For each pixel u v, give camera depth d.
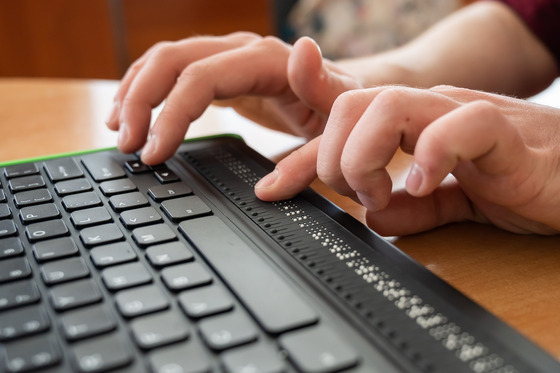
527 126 0.36
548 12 0.79
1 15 1.75
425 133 0.29
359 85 0.56
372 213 0.38
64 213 0.36
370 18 1.62
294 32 1.75
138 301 0.26
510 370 0.21
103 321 0.25
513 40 0.79
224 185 0.40
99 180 0.41
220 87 0.51
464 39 0.77
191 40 0.56
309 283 0.27
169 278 0.28
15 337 0.24
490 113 0.29
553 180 0.34
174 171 0.42
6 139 0.62
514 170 0.32
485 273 0.34
